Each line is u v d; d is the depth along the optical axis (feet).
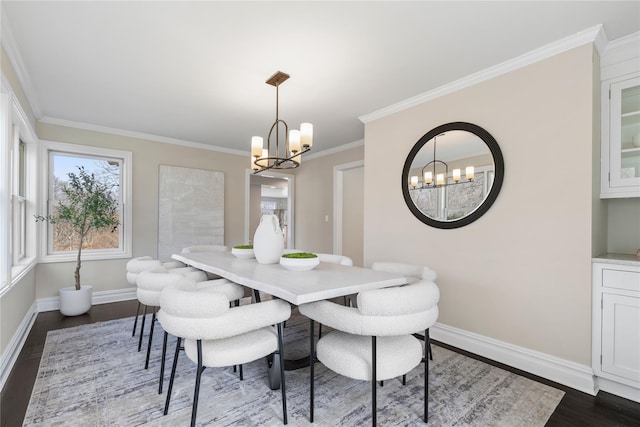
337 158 16.49
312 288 5.11
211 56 7.38
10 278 7.04
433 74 8.22
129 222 13.52
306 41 6.77
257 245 7.91
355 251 17.28
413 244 9.66
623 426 5.28
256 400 5.90
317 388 6.34
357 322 4.57
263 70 8.04
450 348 8.45
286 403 5.57
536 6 5.65
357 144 15.25
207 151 16.01
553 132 6.91
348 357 4.84
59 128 12.00
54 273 11.89
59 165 12.26
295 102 10.15
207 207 15.78
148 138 14.08
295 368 6.95
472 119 8.32
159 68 7.97
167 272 7.80
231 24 6.19
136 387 6.32
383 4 5.59
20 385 6.40
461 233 8.48
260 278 5.97
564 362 6.64
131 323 10.28
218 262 8.14
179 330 4.62
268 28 6.31
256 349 5.12
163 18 6.02
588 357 6.37
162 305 4.78
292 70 8.03
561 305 6.74
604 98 6.88
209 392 6.16
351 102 10.09
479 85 8.20
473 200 8.18
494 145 7.79
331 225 16.75
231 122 12.23
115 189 13.46
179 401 5.84
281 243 8.02
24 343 8.57
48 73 8.25
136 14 5.90
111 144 13.17
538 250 7.09
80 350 8.13
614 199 7.50
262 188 34.01
